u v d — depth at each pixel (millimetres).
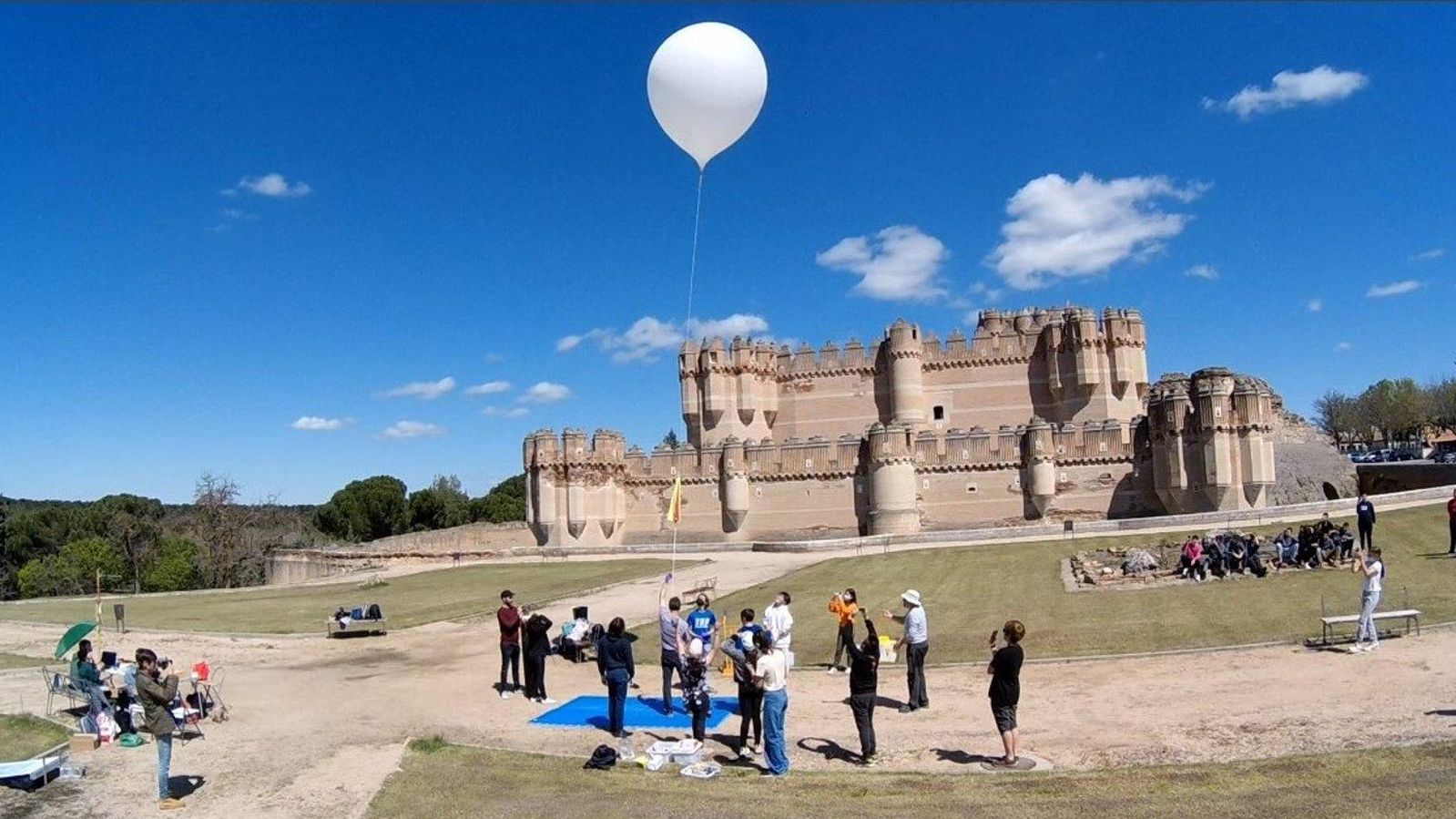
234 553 103750
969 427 86188
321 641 34844
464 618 39125
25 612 49719
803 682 24531
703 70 25078
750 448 80375
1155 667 23078
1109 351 82250
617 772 17219
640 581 49625
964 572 43219
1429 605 27031
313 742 20156
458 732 20703
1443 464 77125
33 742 21172
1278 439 71812
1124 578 36938
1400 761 15016
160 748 16562
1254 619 27234
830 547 61469
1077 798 14570
